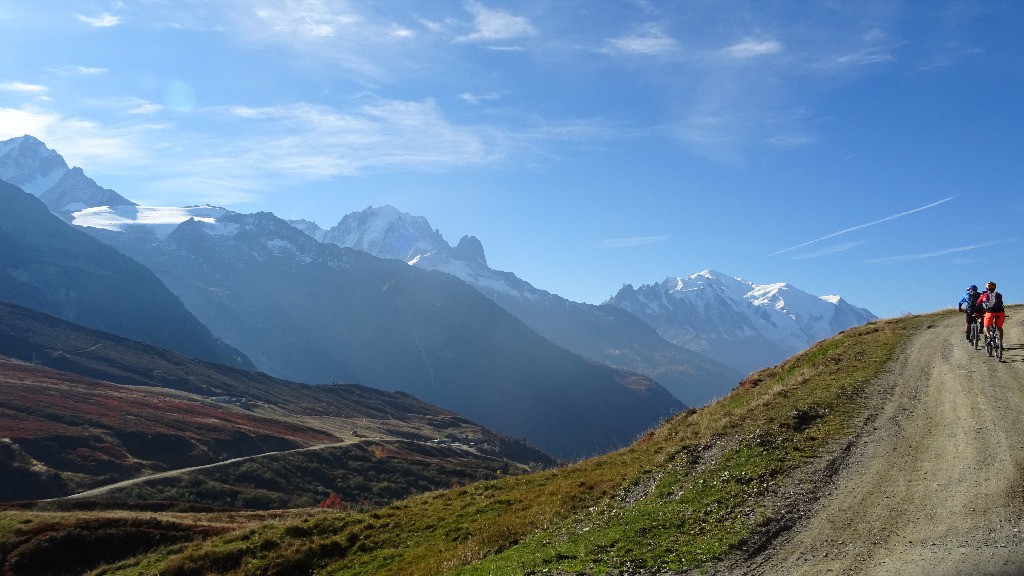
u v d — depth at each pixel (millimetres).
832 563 11500
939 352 30344
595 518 17812
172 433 128625
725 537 13570
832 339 42094
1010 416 18469
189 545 31859
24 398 134125
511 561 15562
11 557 35812
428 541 22797
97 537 38094
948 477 14586
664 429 31750
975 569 10305
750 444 20047
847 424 20328
